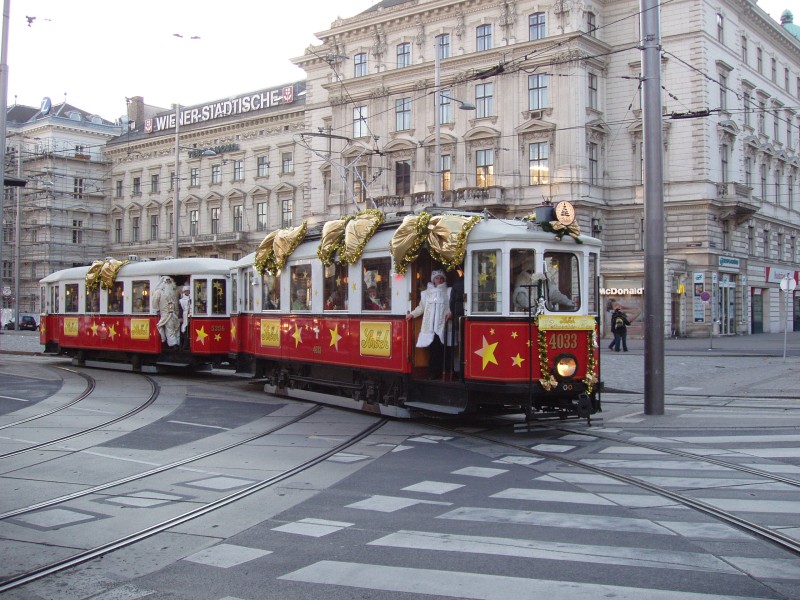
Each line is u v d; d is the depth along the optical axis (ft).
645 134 46.91
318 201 178.29
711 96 143.43
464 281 39.34
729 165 149.48
